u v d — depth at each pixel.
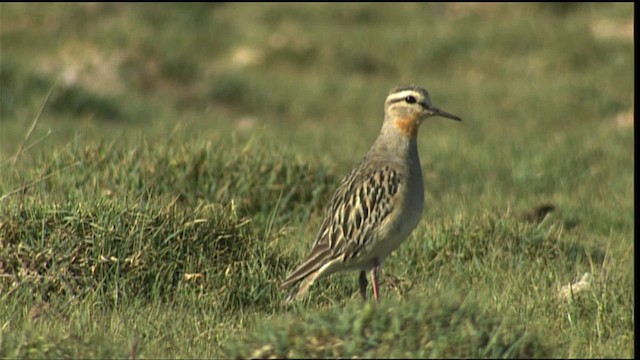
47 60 32.81
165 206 12.74
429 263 13.34
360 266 11.62
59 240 11.72
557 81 33.00
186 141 17.17
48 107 26.70
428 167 21.11
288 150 17.20
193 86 32.50
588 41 36.44
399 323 8.66
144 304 11.46
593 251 14.09
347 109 31.20
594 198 18.28
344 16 41.06
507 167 21.22
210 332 10.51
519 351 8.72
